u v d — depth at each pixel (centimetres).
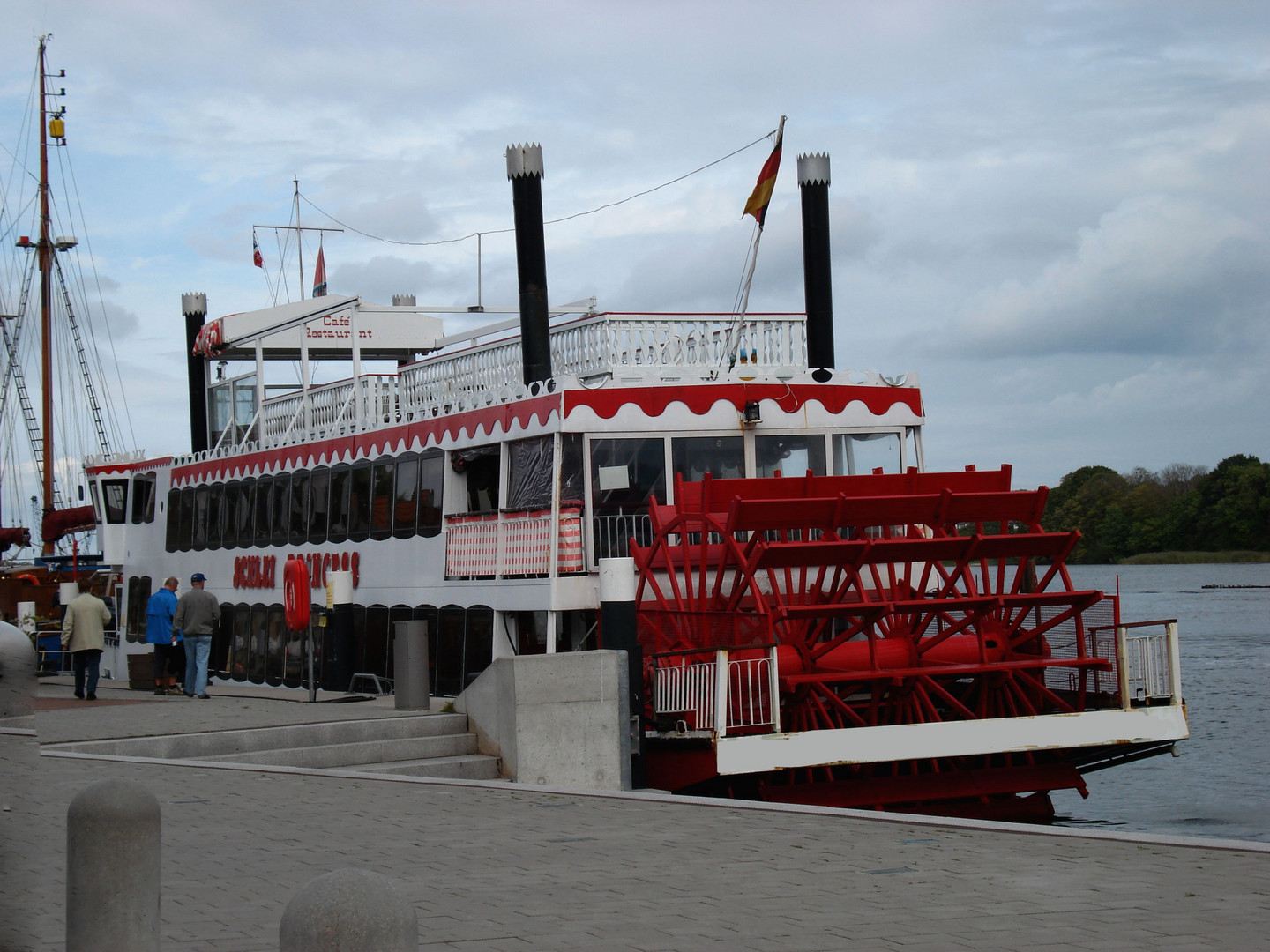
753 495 1712
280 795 1184
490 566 1917
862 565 1703
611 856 913
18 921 662
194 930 725
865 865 874
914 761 1631
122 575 3284
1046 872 845
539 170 2058
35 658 635
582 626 1858
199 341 2923
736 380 1922
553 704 1494
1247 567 15288
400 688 1753
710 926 725
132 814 591
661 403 1858
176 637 2202
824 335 2333
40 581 4125
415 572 2091
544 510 1814
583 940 698
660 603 1736
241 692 2359
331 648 2258
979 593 1950
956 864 872
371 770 1476
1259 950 666
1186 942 679
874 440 1986
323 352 2895
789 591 1744
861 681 1675
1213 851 905
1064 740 1574
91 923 584
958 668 1633
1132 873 840
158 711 1816
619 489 1852
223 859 909
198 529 2877
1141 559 13612
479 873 863
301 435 2548
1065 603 1706
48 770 1321
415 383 2439
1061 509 14388
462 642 1959
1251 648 5100
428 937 705
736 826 1022
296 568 2022
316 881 488
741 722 1484
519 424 1886
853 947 680
